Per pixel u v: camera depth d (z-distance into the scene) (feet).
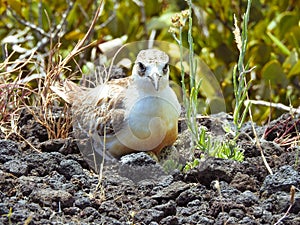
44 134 35.73
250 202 29.19
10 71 37.04
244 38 31.71
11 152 32.91
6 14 51.01
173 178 31.32
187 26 48.34
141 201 29.58
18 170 31.19
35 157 32.12
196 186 30.45
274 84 46.34
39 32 47.44
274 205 29.12
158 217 28.43
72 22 49.47
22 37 49.83
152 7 51.62
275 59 48.49
